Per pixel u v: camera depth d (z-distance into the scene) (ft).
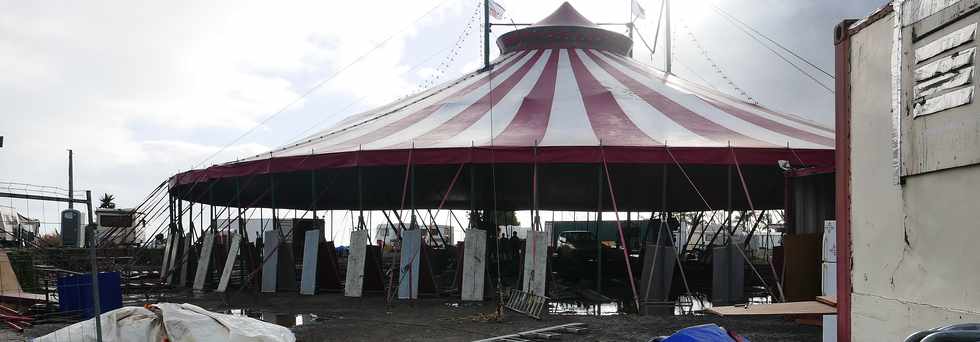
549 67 57.88
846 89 16.16
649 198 60.44
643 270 37.22
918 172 13.52
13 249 37.73
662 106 48.11
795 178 33.73
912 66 13.75
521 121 45.24
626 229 70.95
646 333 26.81
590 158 37.88
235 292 44.32
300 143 52.44
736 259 34.55
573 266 54.08
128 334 20.51
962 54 12.36
